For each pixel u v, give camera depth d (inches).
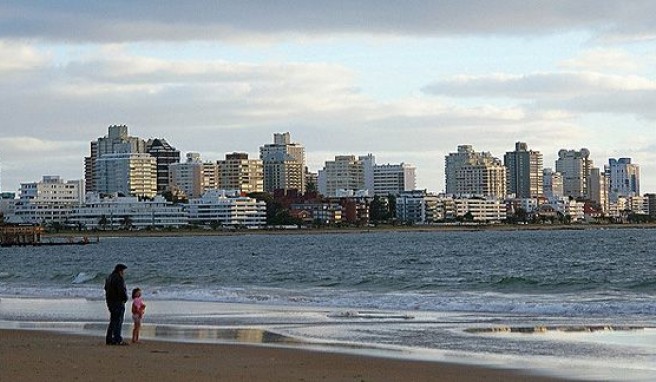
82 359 1443.2
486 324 2050.9
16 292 3361.2
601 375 1296.8
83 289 3442.4
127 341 1752.0
